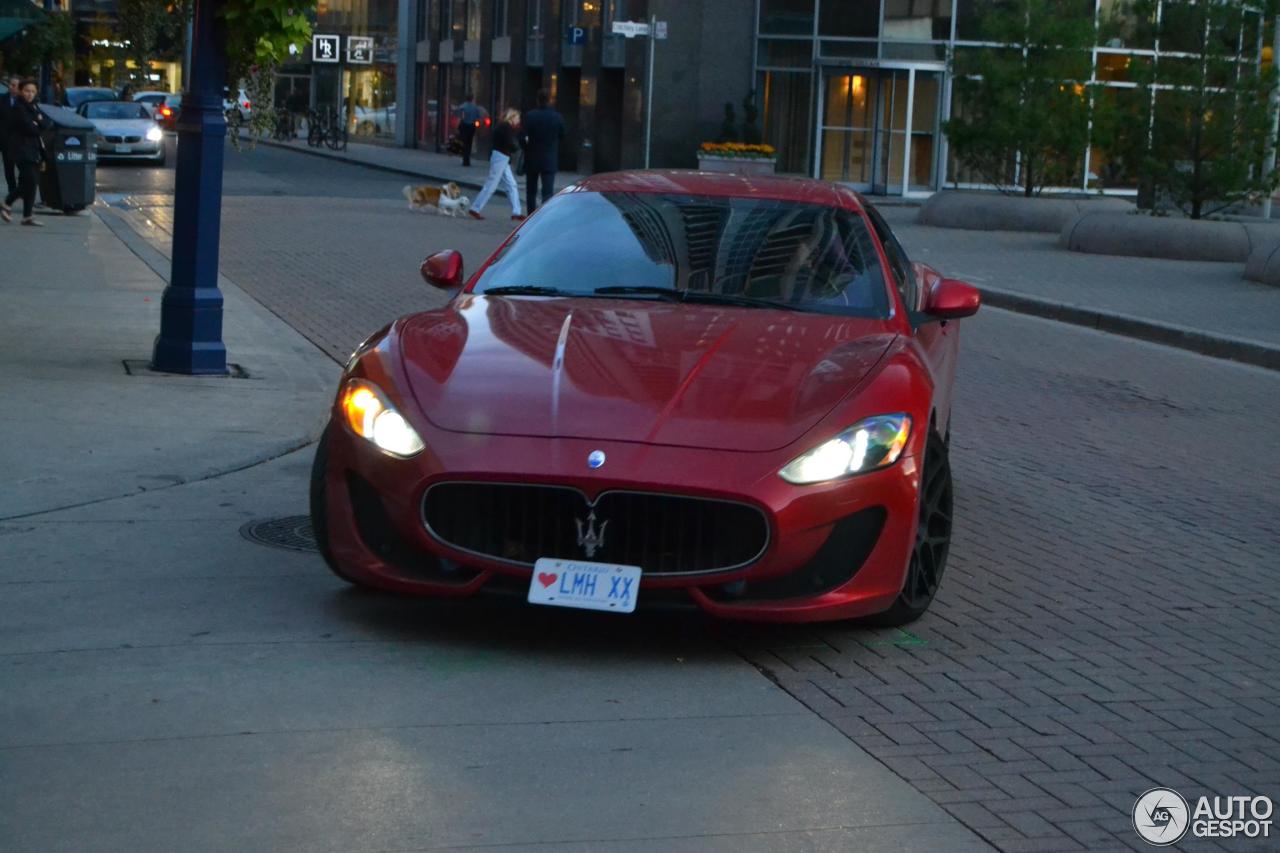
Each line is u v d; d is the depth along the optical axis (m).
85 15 41.81
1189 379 13.36
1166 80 23.58
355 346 12.38
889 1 38.38
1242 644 5.90
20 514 6.83
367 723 4.57
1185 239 23.17
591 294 6.31
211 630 5.38
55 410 8.94
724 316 5.99
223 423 8.94
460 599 5.54
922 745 4.62
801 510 5.04
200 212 10.32
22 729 4.42
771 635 5.64
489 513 5.10
